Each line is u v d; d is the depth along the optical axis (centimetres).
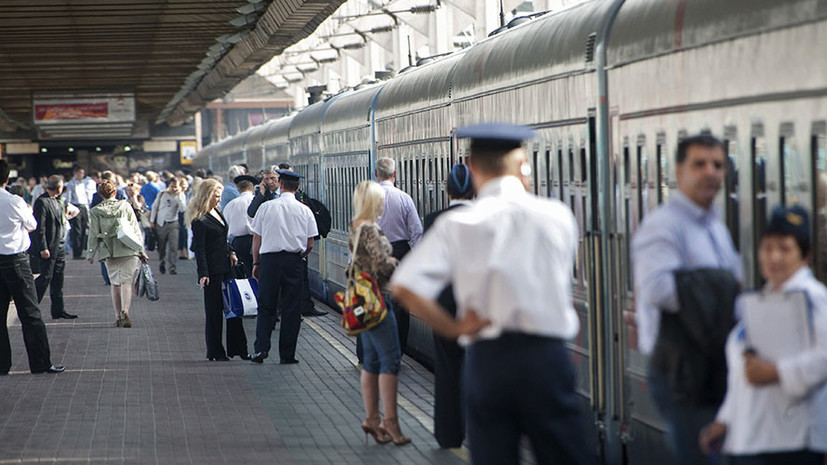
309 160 6944
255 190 5347
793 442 1411
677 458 1628
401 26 9106
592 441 2264
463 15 7369
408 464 2519
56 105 12731
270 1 6456
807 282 1401
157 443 2795
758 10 1639
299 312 4025
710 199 1595
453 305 2523
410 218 3641
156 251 11519
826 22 1466
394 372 2709
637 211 2067
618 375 2147
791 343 1384
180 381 3709
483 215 1526
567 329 1527
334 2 5900
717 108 1766
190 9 6444
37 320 3916
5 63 9594
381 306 2650
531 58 2634
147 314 5784
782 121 1580
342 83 12519
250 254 4978
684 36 1870
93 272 8838
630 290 2086
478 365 1535
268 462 2573
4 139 19938
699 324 1516
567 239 1549
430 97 3816
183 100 15862
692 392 1541
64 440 2845
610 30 2195
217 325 4134
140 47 8531
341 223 5800
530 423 1527
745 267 1702
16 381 3759
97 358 4266
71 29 7200
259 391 3500
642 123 2036
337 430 2916
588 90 2280
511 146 1623
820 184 1491
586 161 2291
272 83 18100
